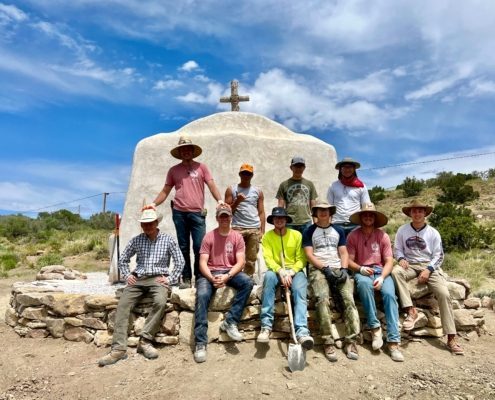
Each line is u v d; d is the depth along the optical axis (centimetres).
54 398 384
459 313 514
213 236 471
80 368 433
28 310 530
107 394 384
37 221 2625
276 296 471
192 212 517
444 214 1689
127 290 461
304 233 484
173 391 382
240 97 839
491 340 514
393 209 2477
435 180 3139
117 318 452
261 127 767
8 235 2362
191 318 468
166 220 693
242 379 398
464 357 459
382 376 411
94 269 1298
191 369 417
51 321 512
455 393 382
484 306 692
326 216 477
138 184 707
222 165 714
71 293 534
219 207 466
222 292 467
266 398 370
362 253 491
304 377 403
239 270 458
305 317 436
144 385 395
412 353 462
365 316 479
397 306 462
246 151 720
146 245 476
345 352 452
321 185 728
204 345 434
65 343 495
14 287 590
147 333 447
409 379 407
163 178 709
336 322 475
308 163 734
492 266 1068
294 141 743
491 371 426
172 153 529
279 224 473
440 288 479
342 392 381
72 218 2945
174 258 475
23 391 400
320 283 456
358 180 554
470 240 1322
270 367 419
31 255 1689
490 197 2480
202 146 725
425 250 503
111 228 2702
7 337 527
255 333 466
